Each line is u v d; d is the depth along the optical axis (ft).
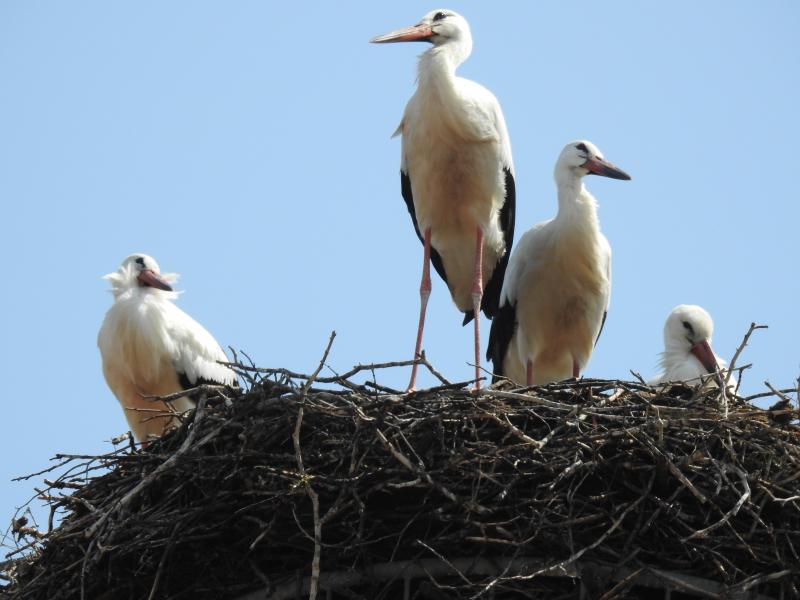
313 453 43.09
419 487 42.24
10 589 48.21
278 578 43.27
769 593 42.63
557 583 42.27
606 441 42.57
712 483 42.47
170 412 48.11
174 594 44.73
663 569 42.09
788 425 45.27
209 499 43.34
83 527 45.65
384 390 45.06
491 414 43.09
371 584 42.39
